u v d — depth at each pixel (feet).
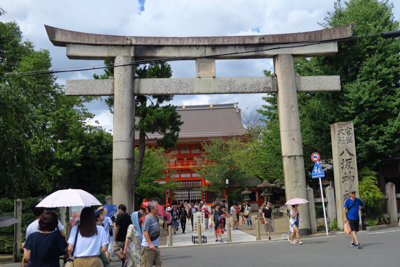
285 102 47.60
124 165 44.47
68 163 57.98
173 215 68.69
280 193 124.67
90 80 46.34
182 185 141.49
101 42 45.91
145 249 20.44
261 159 88.74
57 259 15.34
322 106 55.72
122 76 45.93
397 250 28.55
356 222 32.04
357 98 51.55
